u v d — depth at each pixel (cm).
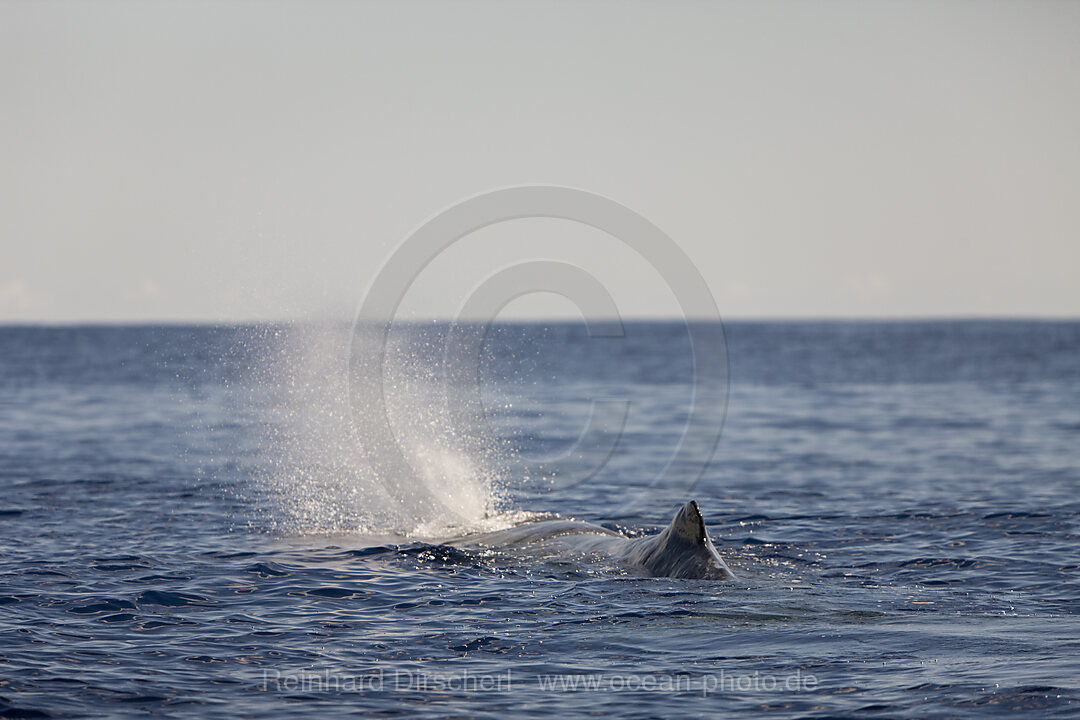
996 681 1723
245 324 5225
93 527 3550
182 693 1767
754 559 3044
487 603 2442
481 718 1642
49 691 1759
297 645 2086
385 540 3344
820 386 12219
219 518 3772
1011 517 3797
